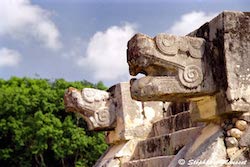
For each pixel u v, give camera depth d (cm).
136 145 753
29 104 2255
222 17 438
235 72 429
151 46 430
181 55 436
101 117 773
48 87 2527
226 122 437
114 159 739
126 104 769
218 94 439
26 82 2636
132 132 759
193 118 477
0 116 2273
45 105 2267
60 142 2155
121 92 771
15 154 2228
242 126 423
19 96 2267
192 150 447
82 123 2300
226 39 433
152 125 773
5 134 2247
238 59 432
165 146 652
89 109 773
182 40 438
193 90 434
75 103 773
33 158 2273
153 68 439
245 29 441
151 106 783
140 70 445
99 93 785
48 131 2131
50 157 2284
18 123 2225
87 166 2238
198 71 437
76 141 2166
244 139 419
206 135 450
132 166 693
